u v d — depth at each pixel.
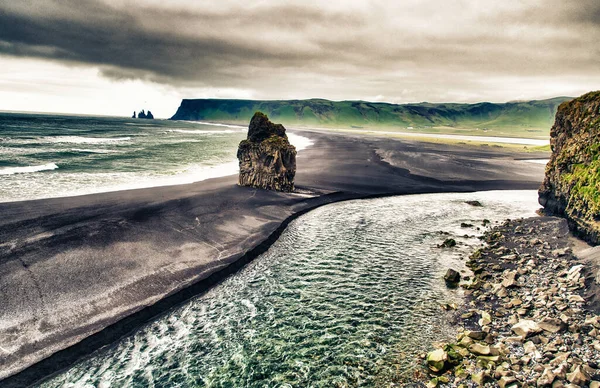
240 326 15.41
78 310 15.30
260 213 31.17
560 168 29.75
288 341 14.38
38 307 15.12
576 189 25.14
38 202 28.75
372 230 29.05
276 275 20.44
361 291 18.61
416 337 14.52
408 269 21.41
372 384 11.93
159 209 28.77
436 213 34.97
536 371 11.41
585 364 11.30
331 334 14.82
